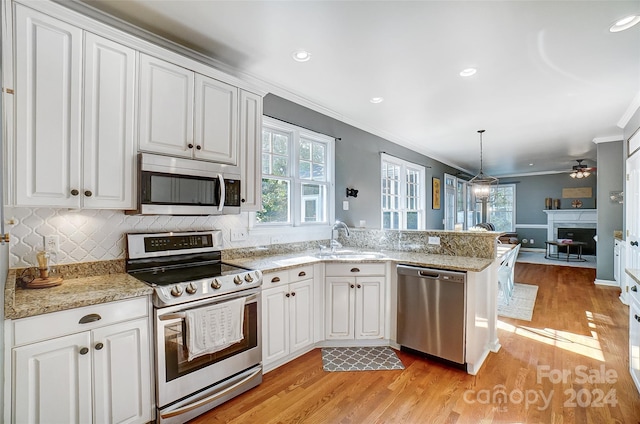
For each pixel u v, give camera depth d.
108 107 1.80
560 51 2.36
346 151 4.08
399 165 5.49
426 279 2.62
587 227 8.79
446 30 2.10
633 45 2.26
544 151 6.30
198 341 1.89
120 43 1.85
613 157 5.14
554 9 1.87
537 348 2.88
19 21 1.51
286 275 2.53
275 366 2.51
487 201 10.33
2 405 1.28
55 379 1.45
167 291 1.77
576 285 5.23
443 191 7.17
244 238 2.89
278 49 2.37
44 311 1.41
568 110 3.74
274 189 3.24
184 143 2.14
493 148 6.02
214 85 2.32
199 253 2.50
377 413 1.97
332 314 2.84
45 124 1.59
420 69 2.68
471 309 2.42
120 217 2.15
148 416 1.76
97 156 1.77
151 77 1.98
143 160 1.90
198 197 2.18
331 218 3.81
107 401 1.60
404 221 5.52
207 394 1.97
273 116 3.10
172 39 2.25
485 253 2.88
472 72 2.73
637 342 2.16
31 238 1.81
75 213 1.96
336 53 2.42
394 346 2.88
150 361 1.76
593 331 3.26
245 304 2.16
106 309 1.60
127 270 2.13
